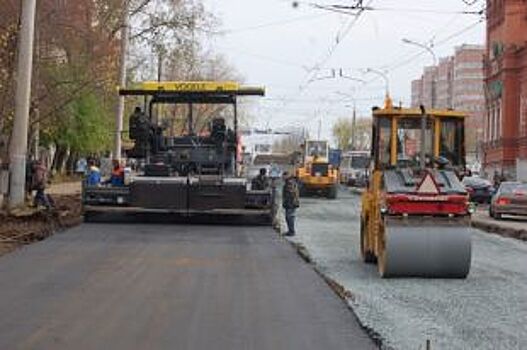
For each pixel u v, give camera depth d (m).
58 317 13.24
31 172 33.66
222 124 33.41
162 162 33.12
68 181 75.25
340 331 12.54
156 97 34.28
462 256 18.59
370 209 21.08
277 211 37.66
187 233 28.58
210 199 31.59
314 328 12.70
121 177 33.34
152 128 33.38
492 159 89.69
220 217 33.72
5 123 35.44
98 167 45.09
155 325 12.70
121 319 13.14
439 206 18.59
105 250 22.77
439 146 21.72
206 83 34.19
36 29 37.34
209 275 18.33
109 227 30.27
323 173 61.19
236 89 34.06
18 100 31.59
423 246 18.48
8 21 34.38
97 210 31.77
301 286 16.97
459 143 21.78
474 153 127.06
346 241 27.50
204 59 69.88
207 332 12.24
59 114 46.38
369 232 21.16
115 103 51.97
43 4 37.38
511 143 84.38
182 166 33.16
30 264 19.64
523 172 79.44
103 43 42.28
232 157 33.44
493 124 90.69
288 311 14.09
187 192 31.55
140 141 33.19
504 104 85.06
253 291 16.19
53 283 16.77
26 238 25.41
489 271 20.73
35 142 47.22
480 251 26.39
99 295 15.40
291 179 29.12
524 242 30.20
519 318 14.07
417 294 16.58
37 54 37.84
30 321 12.90
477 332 12.79
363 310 14.39
